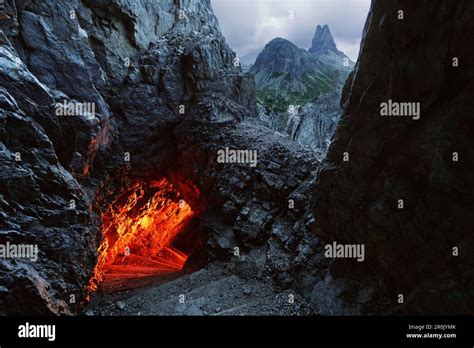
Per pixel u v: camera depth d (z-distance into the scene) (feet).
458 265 29.55
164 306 44.86
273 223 56.54
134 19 70.54
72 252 40.52
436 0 27.07
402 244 33.32
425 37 28.58
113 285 58.49
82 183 52.60
